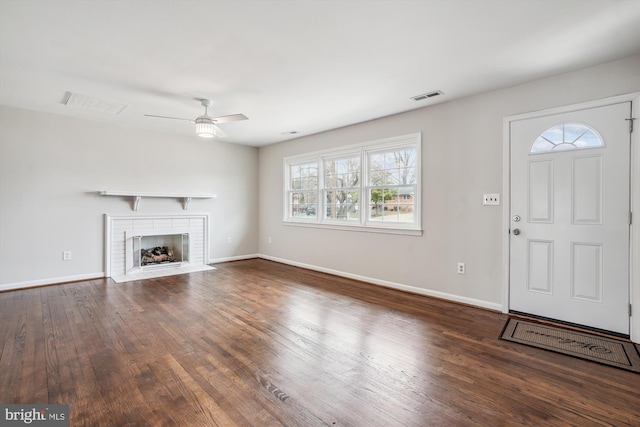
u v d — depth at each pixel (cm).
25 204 411
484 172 342
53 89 333
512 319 311
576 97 285
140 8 195
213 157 594
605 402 180
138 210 506
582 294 284
